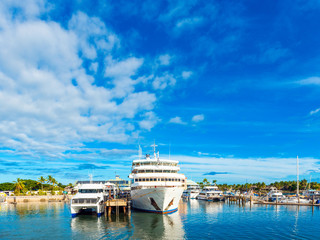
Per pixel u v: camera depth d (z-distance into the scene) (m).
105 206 48.22
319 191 110.94
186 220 44.75
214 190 106.50
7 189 145.00
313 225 41.47
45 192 121.00
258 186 185.75
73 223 41.88
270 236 33.19
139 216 47.38
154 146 58.59
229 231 35.94
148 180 50.25
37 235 33.72
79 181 115.88
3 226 40.53
